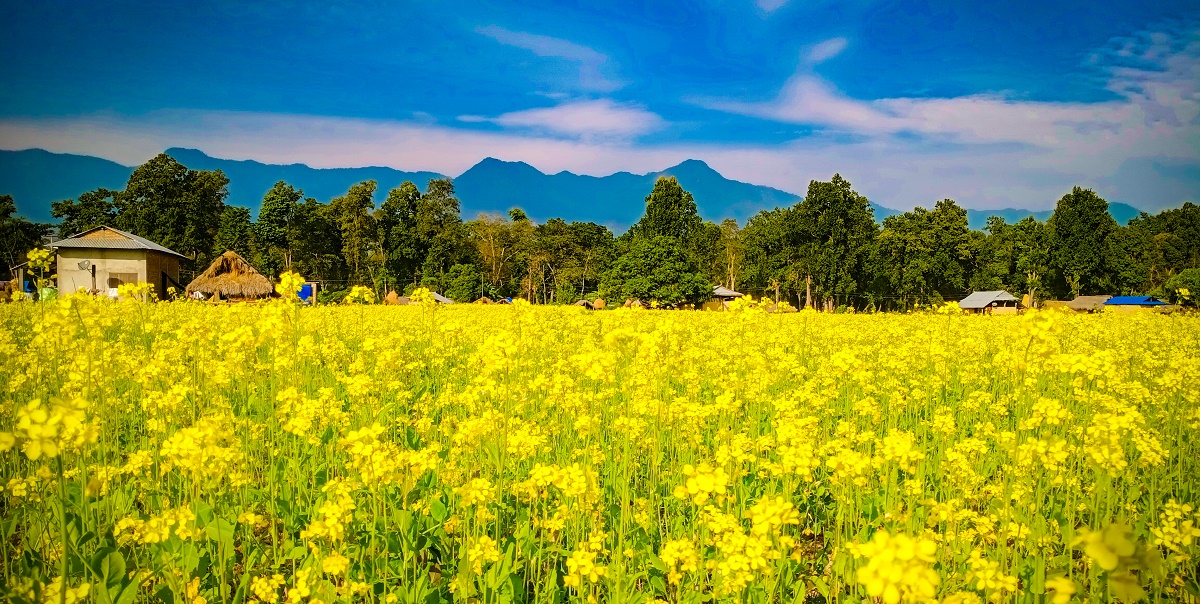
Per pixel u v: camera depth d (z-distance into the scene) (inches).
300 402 229.9
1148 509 201.8
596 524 186.4
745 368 378.3
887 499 186.4
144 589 160.1
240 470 205.3
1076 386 295.0
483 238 3417.8
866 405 279.7
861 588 158.1
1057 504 205.3
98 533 166.9
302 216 3331.7
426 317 661.9
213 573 168.1
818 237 2805.1
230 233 3248.0
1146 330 647.1
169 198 3427.7
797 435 181.0
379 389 315.0
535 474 160.4
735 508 196.1
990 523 173.9
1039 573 143.4
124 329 552.1
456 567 173.8
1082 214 2741.1
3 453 203.3
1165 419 275.3
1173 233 2965.1
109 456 240.1
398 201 3484.3
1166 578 155.2
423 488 209.6
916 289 2952.8
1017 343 313.6
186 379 295.6
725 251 3390.7
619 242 3351.4
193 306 840.9
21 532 181.8
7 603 137.7
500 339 229.0
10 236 2824.8
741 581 135.5
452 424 249.3
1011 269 3186.5
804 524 224.5
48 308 227.3
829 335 625.9
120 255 1728.6
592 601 151.9
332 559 143.6
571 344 543.5
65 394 270.2
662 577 178.1
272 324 275.3
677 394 346.6
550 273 3508.9
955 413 340.2
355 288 535.5
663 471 252.4
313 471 215.9
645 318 774.5
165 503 181.5
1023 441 251.6
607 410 284.4
